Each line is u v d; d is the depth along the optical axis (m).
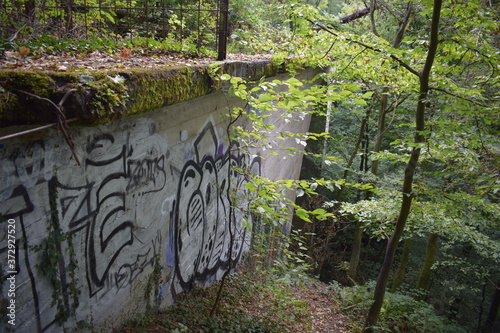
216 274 6.80
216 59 5.27
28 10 4.78
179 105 4.36
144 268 4.14
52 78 2.32
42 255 2.64
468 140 5.44
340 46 6.50
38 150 2.49
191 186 5.08
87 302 3.21
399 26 13.04
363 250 20.70
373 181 13.40
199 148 5.17
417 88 6.40
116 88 2.64
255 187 3.80
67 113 2.31
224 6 5.16
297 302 8.01
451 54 5.71
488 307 16.97
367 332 6.98
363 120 16.19
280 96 3.58
